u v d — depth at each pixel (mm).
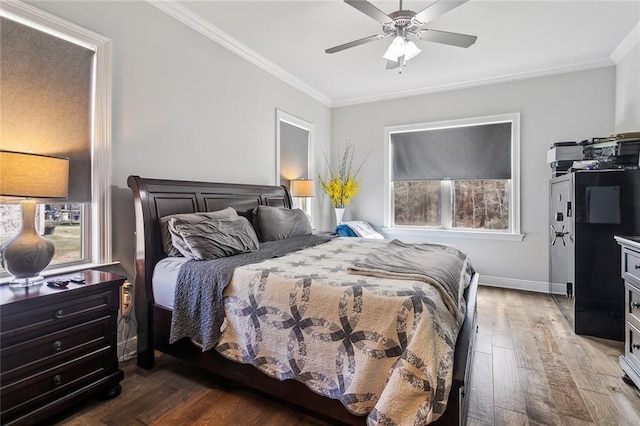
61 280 1751
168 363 2240
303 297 1600
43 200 1851
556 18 2738
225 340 1807
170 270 2082
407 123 4750
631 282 1974
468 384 1667
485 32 2971
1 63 1753
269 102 3812
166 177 2619
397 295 1429
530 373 2107
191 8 2641
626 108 3279
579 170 2818
